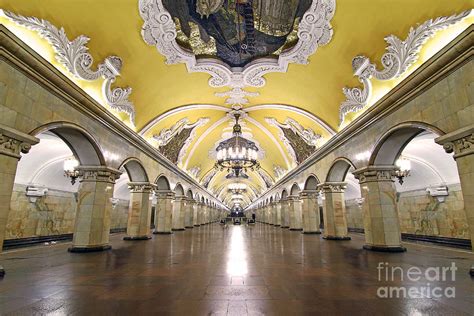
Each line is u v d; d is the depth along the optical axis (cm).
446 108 466
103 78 689
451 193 1070
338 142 933
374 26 577
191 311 257
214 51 800
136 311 257
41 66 470
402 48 556
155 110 967
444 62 450
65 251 695
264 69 860
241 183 3538
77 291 324
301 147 1366
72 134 632
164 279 386
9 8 441
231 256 602
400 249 671
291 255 617
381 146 690
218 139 1692
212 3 623
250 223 2733
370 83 694
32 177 1121
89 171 717
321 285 352
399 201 1375
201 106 1135
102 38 612
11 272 435
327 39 667
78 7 525
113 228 1719
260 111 1270
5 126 400
